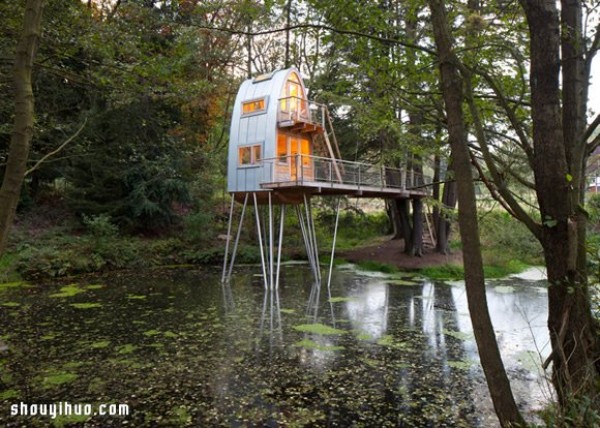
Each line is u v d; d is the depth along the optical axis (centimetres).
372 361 672
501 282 1432
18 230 1541
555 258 353
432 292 1269
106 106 1504
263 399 532
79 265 1474
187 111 2047
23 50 313
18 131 310
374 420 480
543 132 354
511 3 424
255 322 909
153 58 616
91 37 592
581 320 352
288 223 2286
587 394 323
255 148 1418
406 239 1864
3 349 710
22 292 1181
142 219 1850
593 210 416
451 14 433
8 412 488
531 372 627
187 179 1931
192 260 1830
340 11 486
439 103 569
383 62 536
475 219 325
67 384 571
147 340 769
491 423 473
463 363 663
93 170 1633
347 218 2477
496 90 373
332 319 942
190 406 510
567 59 348
